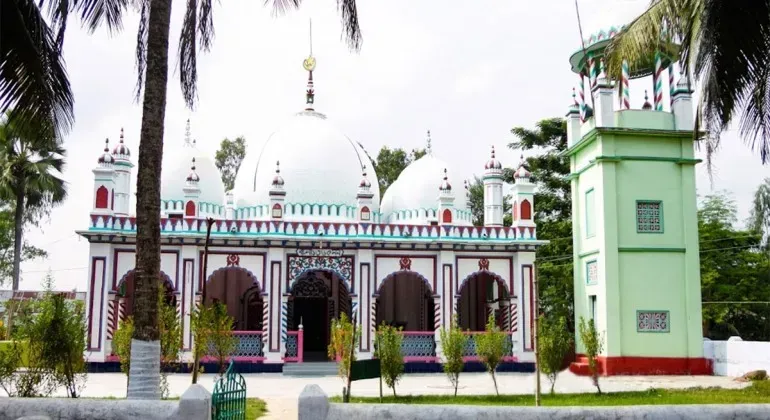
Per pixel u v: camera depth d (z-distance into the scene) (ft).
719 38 24.48
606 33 51.62
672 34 27.43
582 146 55.47
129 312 60.34
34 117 24.29
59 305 29.81
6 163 71.05
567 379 49.08
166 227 55.88
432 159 71.82
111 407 18.49
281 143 67.92
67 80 24.89
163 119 23.52
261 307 64.13
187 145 68.39
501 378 51.72
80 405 18.57
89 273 54.08
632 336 50.42
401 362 37.50
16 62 23.17
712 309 75.31
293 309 63.72
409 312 67.67
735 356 48.88
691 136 52.60
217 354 40.96
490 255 60.18
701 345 50.78
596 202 52.54
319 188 64.59
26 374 28.99
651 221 52.03
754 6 24.04
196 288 55.47
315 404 17.94
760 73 25.46
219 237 56.03
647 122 52.60
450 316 58.34
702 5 24.80
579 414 17.62
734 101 26.16
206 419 18.33
